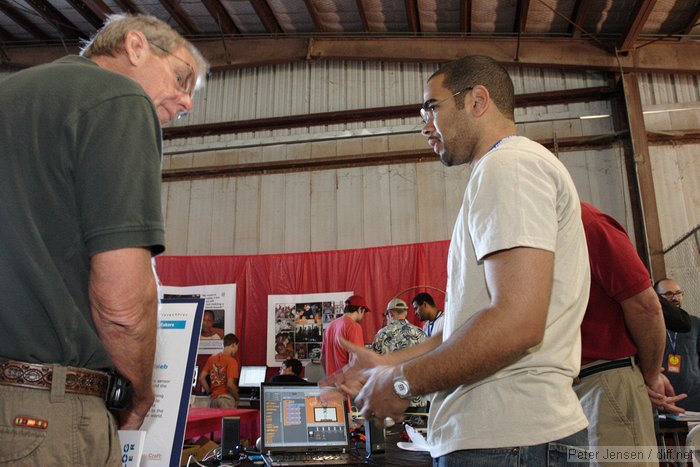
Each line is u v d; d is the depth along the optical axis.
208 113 7.95
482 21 7.00
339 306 6.60
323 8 7.16
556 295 0.99
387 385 0.91
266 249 7.31
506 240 0.88
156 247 0.88
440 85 1.19
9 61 8.07
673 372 3.29
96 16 7.44
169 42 1.19
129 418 1.04
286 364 5.26
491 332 0.83
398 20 7.25
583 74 7.06
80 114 0.86
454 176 7.03
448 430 0.96
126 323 0.84
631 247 1.60
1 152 0.82
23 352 0.78
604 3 6.39
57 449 0.78
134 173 0.86
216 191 7.63
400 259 6.59
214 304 6.80
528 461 0.88
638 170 6.43
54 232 0.83
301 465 1.83
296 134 7.60
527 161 0.97
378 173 7.25
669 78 6.89
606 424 1.58
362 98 7.57
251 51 7.71
